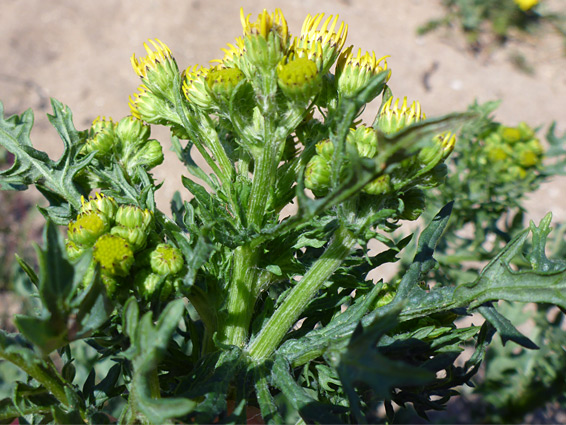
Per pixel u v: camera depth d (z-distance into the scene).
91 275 0.10
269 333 0.11
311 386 0.13
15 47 0.51
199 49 0.51
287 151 0.13
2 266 0.34
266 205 0.11
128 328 0.08
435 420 0.28
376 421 0.21
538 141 0.23
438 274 0.21
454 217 0.23
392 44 0.54
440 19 0.58
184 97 0.12
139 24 0.53
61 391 0.10
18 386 0.10
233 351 0.11
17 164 0.13
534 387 0.22
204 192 0.11
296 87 0.10
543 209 0.43
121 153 0.13
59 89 0.48
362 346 0.08
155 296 0.10
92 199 0.11
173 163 0.41
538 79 0.55
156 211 0.12
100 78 0.49
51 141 0.44
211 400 0.09
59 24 0.54
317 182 0.10
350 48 0.11
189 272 0.10
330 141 0.10
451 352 0.11
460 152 0.23
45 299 0.08
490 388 0.22
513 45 0.59
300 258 0.12
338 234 0.11
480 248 0.23
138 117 0.13
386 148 0.08
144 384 0.08
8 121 0.13
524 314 0.23
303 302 0.11
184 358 0.12
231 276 0.11
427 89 0.50
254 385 0.10
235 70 0.10
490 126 0.23
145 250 0.10
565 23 0.60
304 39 0.11
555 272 0.10
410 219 0.11
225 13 0.54
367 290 0.12
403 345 0.11
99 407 0.11
